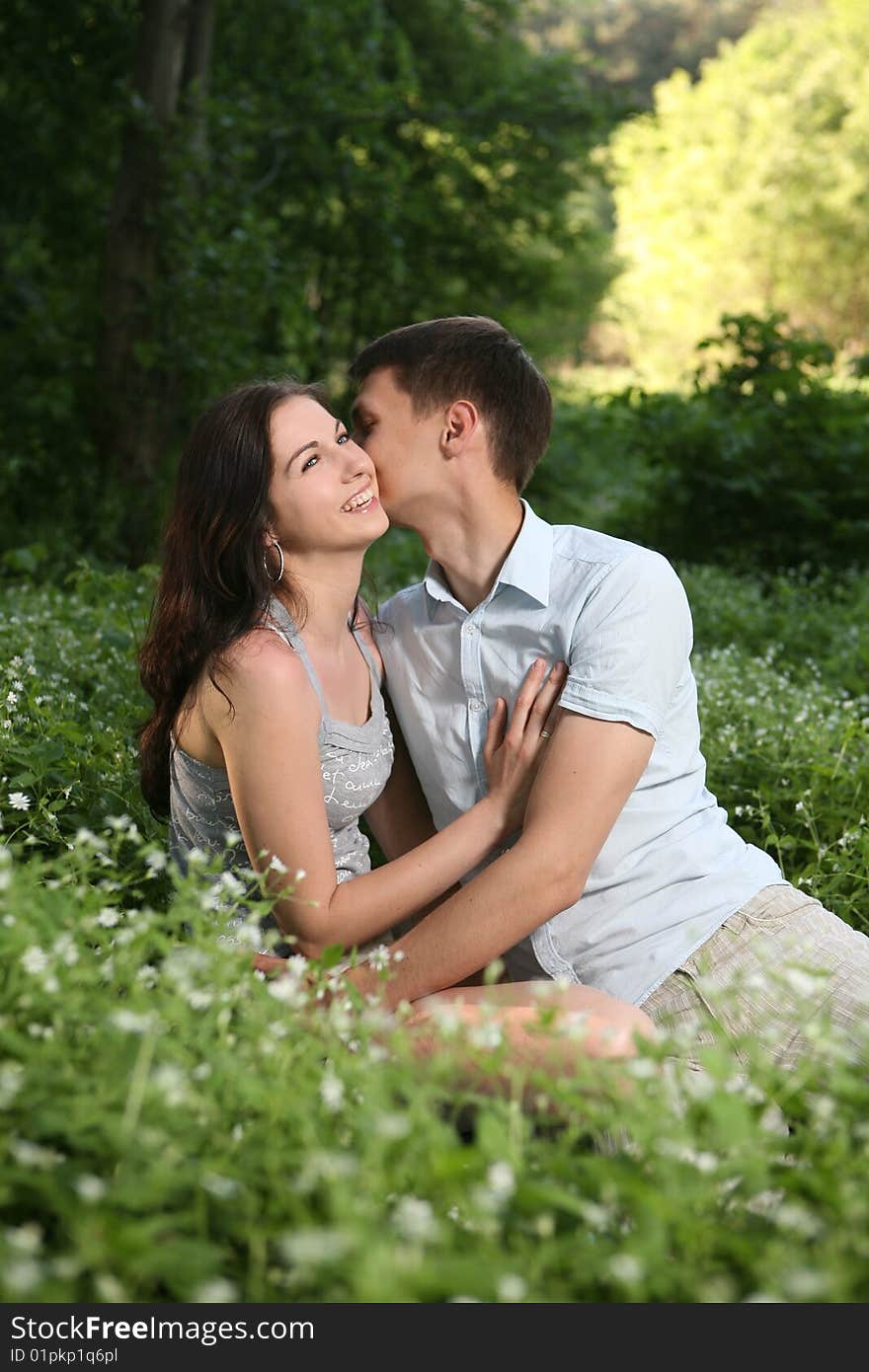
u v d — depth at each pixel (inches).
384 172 631.2
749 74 1887.3
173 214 450.9
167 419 465.4
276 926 103.0
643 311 1829.5
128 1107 55.7
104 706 149.6
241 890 80.2
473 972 99.6
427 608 112.0
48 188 526.0
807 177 1726.1
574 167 730.2
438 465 106.4
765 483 357.4
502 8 743.7
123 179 462.0
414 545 421.4
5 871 72.4
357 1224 49.3
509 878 95.8
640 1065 61.3
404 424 106.5
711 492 366.0
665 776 104.5
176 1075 57.3
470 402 104.6
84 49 505.4
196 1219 54.2
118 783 121.3
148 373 460.4
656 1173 58.1
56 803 110.0
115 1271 52.9
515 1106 60.6
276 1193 56.2
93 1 491.2
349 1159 54.1
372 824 121.2
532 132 665.6
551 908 96.7
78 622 188.5
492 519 107.0
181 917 74.0
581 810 97.4
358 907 97.0
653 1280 52.4
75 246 525.0
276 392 101.6
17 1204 57.2
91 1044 63.8
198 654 99.3
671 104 1918.1
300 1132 58.6
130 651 163.8
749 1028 96.0
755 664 195.3
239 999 70.3
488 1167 56.6
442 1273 47.9
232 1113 62.3
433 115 637.9
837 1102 62.6
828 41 1859.0
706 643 251.1
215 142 478.0
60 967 66.9
